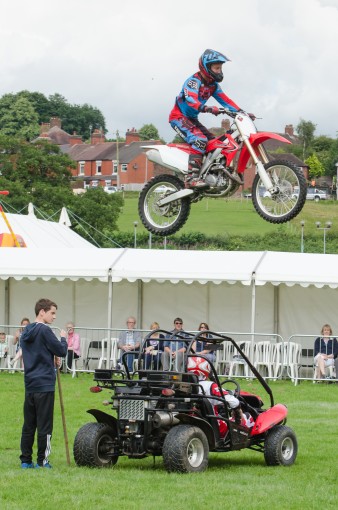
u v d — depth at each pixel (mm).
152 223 12414
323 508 10055
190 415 12430
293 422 17469
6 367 26875
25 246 31750
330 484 11648
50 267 26766
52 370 12328
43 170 72875
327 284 25297
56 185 72812
